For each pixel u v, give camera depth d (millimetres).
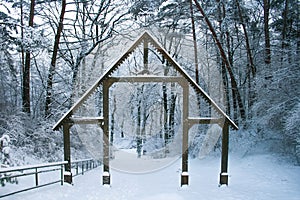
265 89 16938
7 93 18953
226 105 22891
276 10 21344
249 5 21922
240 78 26203
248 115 20766
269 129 17953
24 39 15305
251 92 20594
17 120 16203
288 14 20094
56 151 17969
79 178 13352
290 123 13375
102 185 11797
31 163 14172
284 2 20312
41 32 17375
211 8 20984
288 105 15539
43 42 16188
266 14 19531
